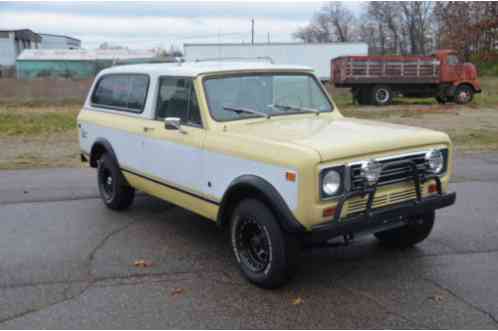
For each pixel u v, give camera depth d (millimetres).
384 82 27547
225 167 4965
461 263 5285
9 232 6473
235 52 39469
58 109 26828
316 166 4191
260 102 5645
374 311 4305
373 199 4520
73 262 5461
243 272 4934
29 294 4715
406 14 70750
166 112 5914
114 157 6914
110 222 6828
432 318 4176
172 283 4918
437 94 28234
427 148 4883
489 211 7113
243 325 4113
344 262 5344
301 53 40688
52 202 7871
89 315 4312
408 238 5578
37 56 59156
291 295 4617
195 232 6398
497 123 18578
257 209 4605
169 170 5812
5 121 20688
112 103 7121
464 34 53719
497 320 4133
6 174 10062
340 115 6062
